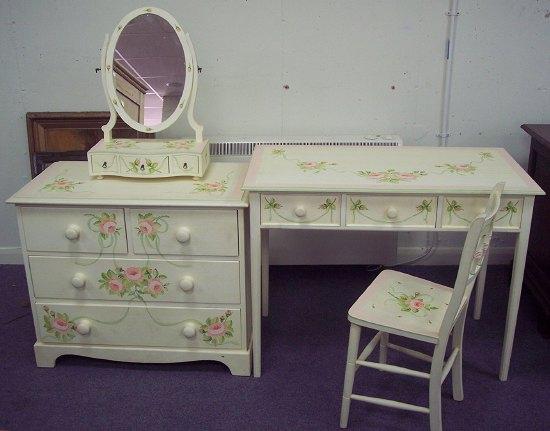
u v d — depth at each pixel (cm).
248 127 298
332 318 277
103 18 281
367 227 217
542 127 275
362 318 201
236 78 289
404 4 277
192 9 279
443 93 290
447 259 318
